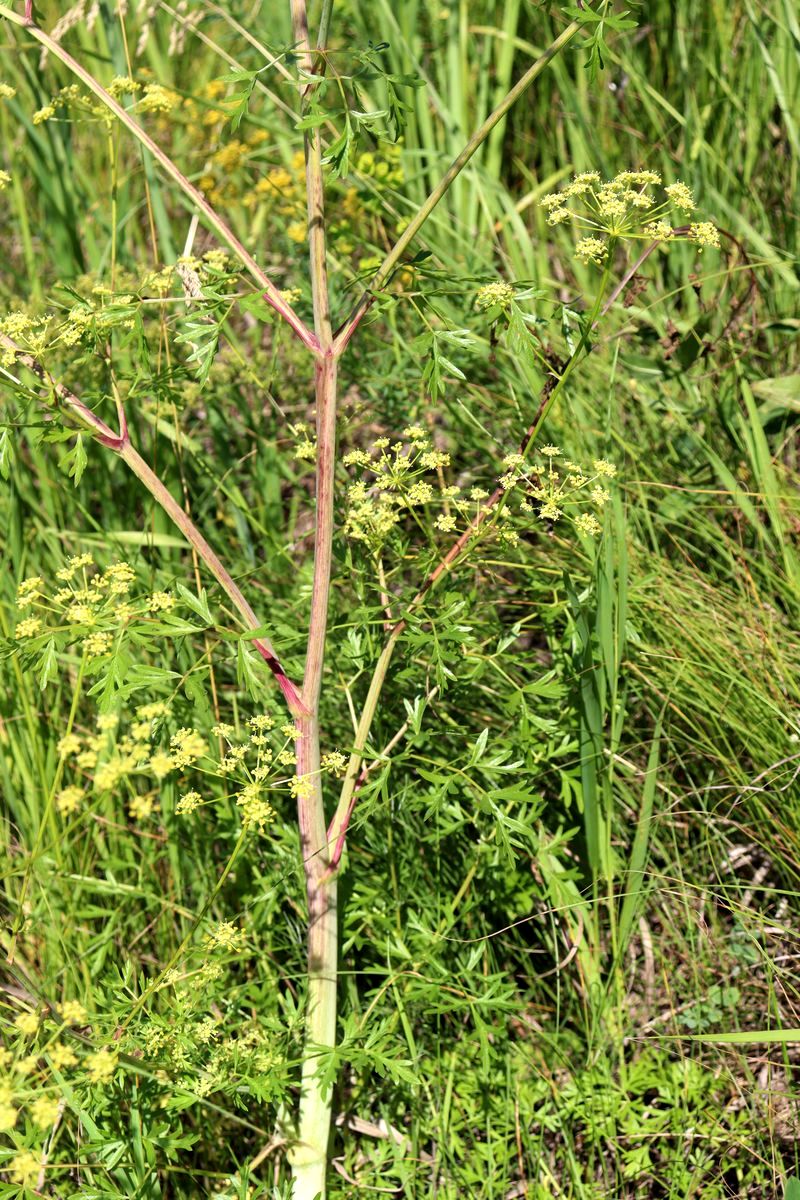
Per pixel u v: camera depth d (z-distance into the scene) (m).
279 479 3.30
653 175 1.86
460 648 2.30
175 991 2.03
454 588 2.23
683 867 2.49
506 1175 2.19
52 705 2.71
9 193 3.66
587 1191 2.13
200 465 3.06
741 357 3.06
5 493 2.89
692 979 2.37
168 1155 1.91
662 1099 2.28
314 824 1.92
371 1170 2.25
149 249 3.89
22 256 4.02
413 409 3.04
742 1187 2.17
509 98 1.74
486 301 1.80
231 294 1.83
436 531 3.01
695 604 2.63
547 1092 2.29
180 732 1.67
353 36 3.82
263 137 3.79
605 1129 2.22
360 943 2.19
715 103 3.52
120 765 1.57
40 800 2.56
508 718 2.52
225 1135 2.26
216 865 2.54
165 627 1.78
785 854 2.39
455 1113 2.25
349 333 1.80
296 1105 2.07
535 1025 2.35
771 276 3.26
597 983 2.33
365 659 2.13
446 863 2.43
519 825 1.93
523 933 2.50
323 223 1.76
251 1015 2.36
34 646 1.76
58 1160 2.11
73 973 2.30
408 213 3.58
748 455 2.89
